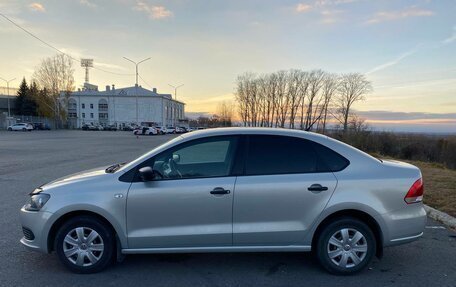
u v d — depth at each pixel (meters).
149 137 46.25
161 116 100.94
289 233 3.68
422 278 3.71
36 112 82.38
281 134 3.88
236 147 3.83
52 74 75.75
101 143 29.38
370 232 3.73
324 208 3.66
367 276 3.75
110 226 3.74
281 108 92.50
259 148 3.82
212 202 3.63
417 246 4.67
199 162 3.82
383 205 3.70
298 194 3.66
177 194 3.63
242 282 3.61
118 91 101.94
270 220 3.67
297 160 3.79
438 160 25.56
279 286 3.52
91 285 3.50
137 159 3.88
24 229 3.82
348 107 78.88
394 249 4.56
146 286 3.50
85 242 3.72
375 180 3.72
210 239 3.68
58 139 35.34
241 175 3.71
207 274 3.79
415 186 3.78
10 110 89.69
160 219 3.66
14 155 17.64
